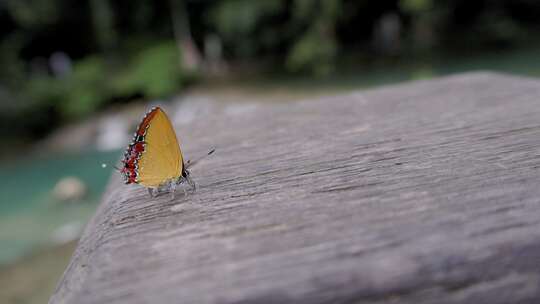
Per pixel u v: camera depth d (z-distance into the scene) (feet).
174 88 6.01
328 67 5.79
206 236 0.42
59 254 2.23
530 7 6.43
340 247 0.39
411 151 0.53
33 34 7.17
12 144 5.35
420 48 6.47
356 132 0.61
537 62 4.90
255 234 0.42
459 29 6.64
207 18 7.22
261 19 6.67
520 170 0.47
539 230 0.39
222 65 7.42
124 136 4.95
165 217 0.45
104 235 0.43
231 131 0.68
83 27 7.48
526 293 0.37
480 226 0.40
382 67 5.83
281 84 5.63
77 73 6.15
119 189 0.53
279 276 0.38
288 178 0.50
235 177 0.52
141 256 0.40
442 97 0.72
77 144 4.96
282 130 0.65
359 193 0.46
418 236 0.40
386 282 0.37
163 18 7.52
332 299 0.37
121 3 7.39
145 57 6.55
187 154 0.60
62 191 3.11
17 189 3.64
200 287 0.37
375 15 7.03
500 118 0.61
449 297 0.37
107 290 0.38
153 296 0.37
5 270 2.10
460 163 0.49
